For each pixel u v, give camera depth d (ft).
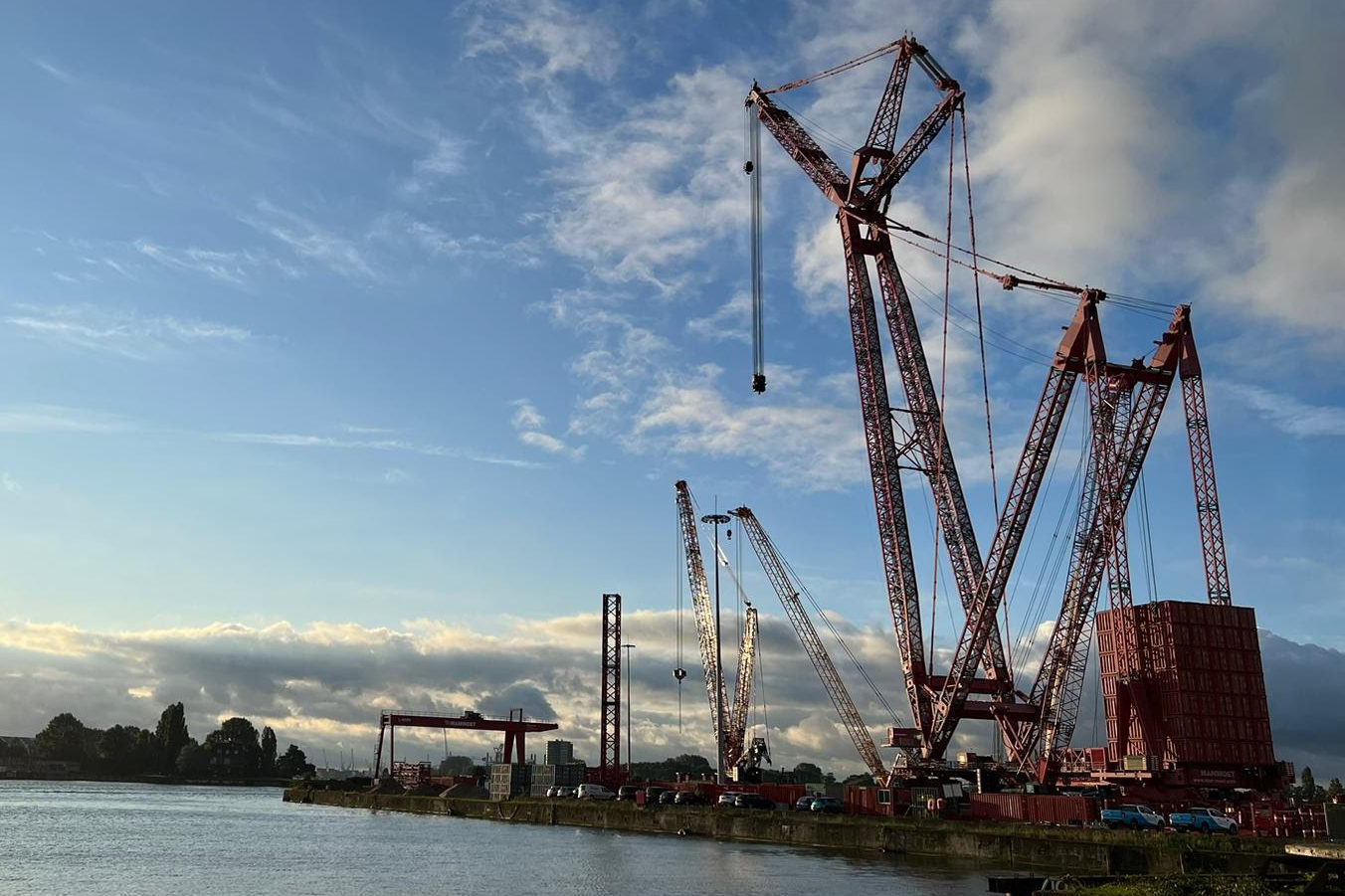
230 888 264.11
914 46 538.47
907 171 554.05
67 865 325.21
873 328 561.43
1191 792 398.83
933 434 547.08
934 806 423.23
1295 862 171.63
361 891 256.11
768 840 418.51
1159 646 417.49
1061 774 467.11
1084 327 487.61
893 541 542.16
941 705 509.76
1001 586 490.49
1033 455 491.31
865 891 241.55
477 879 281.33
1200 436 490.49
